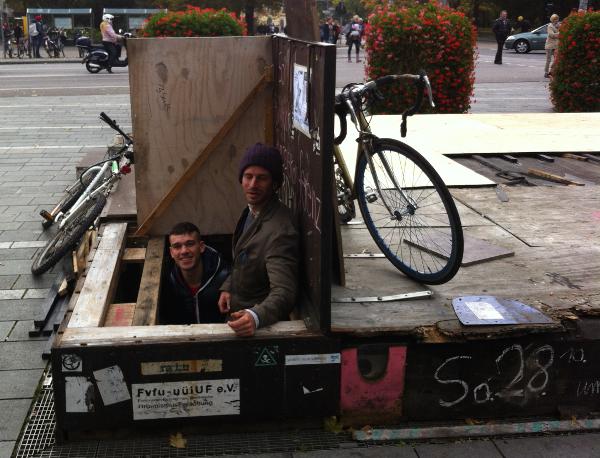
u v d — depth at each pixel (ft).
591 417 10.26
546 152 21.12
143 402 9.42
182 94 14.35
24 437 9.80
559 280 11.44
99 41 118.52
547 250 12.83
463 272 11.77
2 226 19.58
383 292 10.92
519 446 9.66
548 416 10.32
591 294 10.82
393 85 30.55
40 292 15.11
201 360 9.36
